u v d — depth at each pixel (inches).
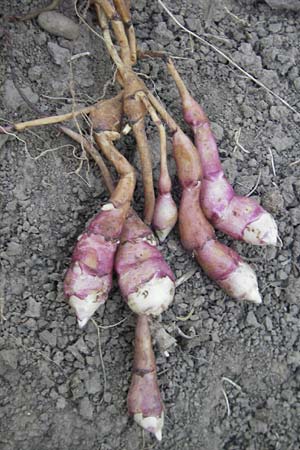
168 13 16.4
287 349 15.5
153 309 13.6
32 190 14.8
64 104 15.4
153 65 16.2
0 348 14.2
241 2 17.4
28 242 14.6
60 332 14.5
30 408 14.2
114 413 14.5
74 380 14.4
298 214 15.9
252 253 15.6
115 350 14.7
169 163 15.5
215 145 15.0
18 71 15.3
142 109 14.5
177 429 14.7
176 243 15.1
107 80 15.8
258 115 16.5
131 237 14.0
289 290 15.6
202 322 15.1
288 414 15.3
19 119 15.1
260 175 16.0
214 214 14.8
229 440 15.1
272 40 17.1
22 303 14.4
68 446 14.2
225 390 15.1
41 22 15.6
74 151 15.1
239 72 16.7
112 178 15.1
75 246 14.2
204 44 16.7
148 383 14.0
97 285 13.7
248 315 15.4
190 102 15.0
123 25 15.1
